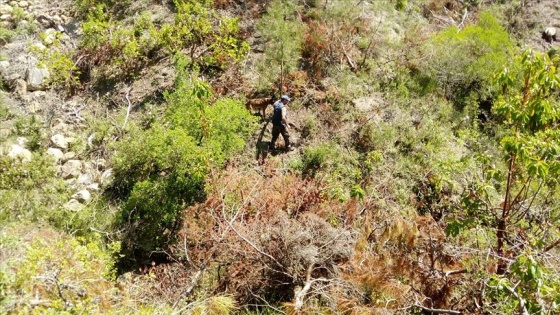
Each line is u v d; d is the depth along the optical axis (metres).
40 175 7.76
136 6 11.58
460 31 11.30
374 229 6.23
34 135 8.67
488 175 5.20
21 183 7.59
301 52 10.34
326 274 6.21
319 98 9.57
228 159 8.28
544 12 13.81
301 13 11.12
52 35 10.83
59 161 8.33
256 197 7.18
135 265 7.04
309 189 7.37
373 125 9.02
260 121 9.28
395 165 8.46
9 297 3.80
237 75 9.88
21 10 11.34
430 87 10.24
